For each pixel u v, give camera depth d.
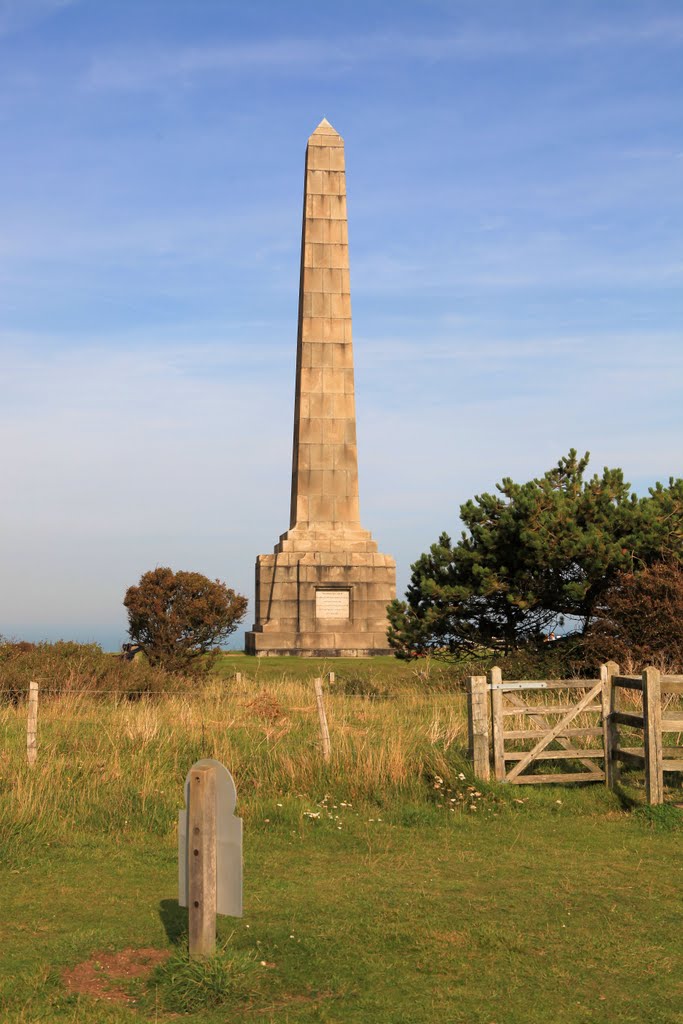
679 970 7.09
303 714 19.03
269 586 45.31
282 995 6.63
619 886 9.28
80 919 8.25
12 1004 6.41
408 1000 6.54
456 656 28.50
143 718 16.08
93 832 11.22
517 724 15.57
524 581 26.62
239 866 6.78
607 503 26.88
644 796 12.94
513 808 12.53
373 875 9.69
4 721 16.52
